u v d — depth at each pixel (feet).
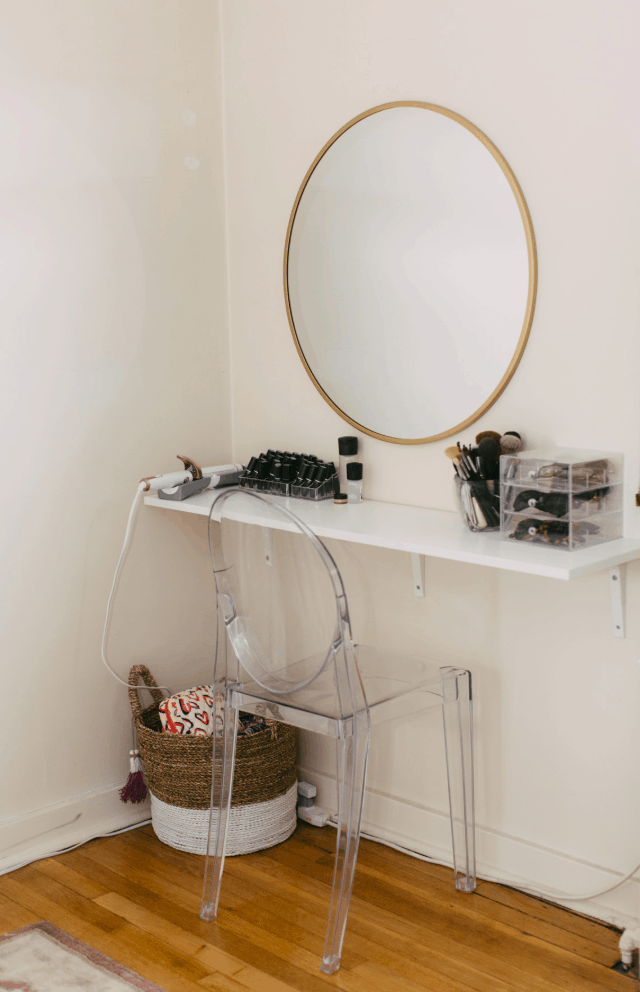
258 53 7.82
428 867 7.15
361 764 5.76
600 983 5.63
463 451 6.10
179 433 8.16
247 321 8.30
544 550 5.58
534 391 6.35
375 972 5.76
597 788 6.36
